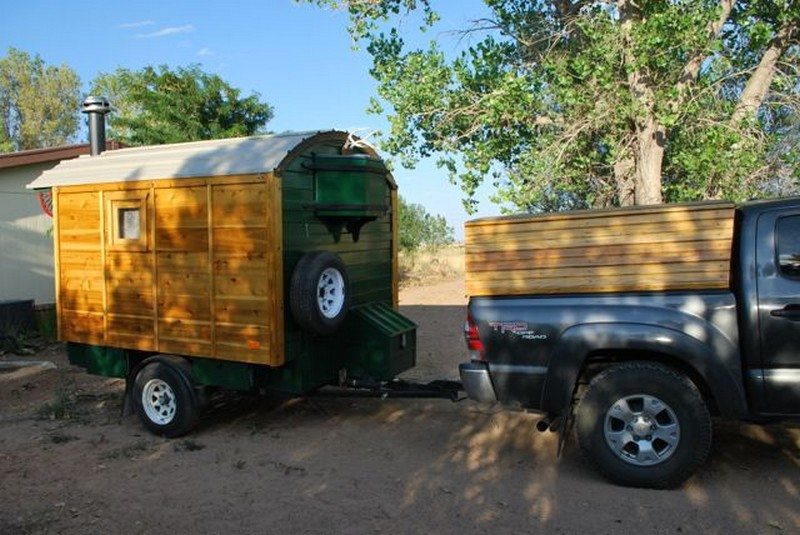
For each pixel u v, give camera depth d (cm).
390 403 749
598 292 515
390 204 770
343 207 643
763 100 990
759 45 930
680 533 416
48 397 849
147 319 677
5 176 1309
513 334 523
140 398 668
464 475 529
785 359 474
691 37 838
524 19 1060
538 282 528
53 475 557
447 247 2816
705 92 914
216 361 651
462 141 1009
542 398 514
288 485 520
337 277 636
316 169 642
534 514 451
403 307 1555
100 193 698
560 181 992
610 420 492
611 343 494
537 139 959
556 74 939
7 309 1185
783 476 501
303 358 637
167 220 657
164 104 1662
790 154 920
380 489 505
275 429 675
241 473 551
